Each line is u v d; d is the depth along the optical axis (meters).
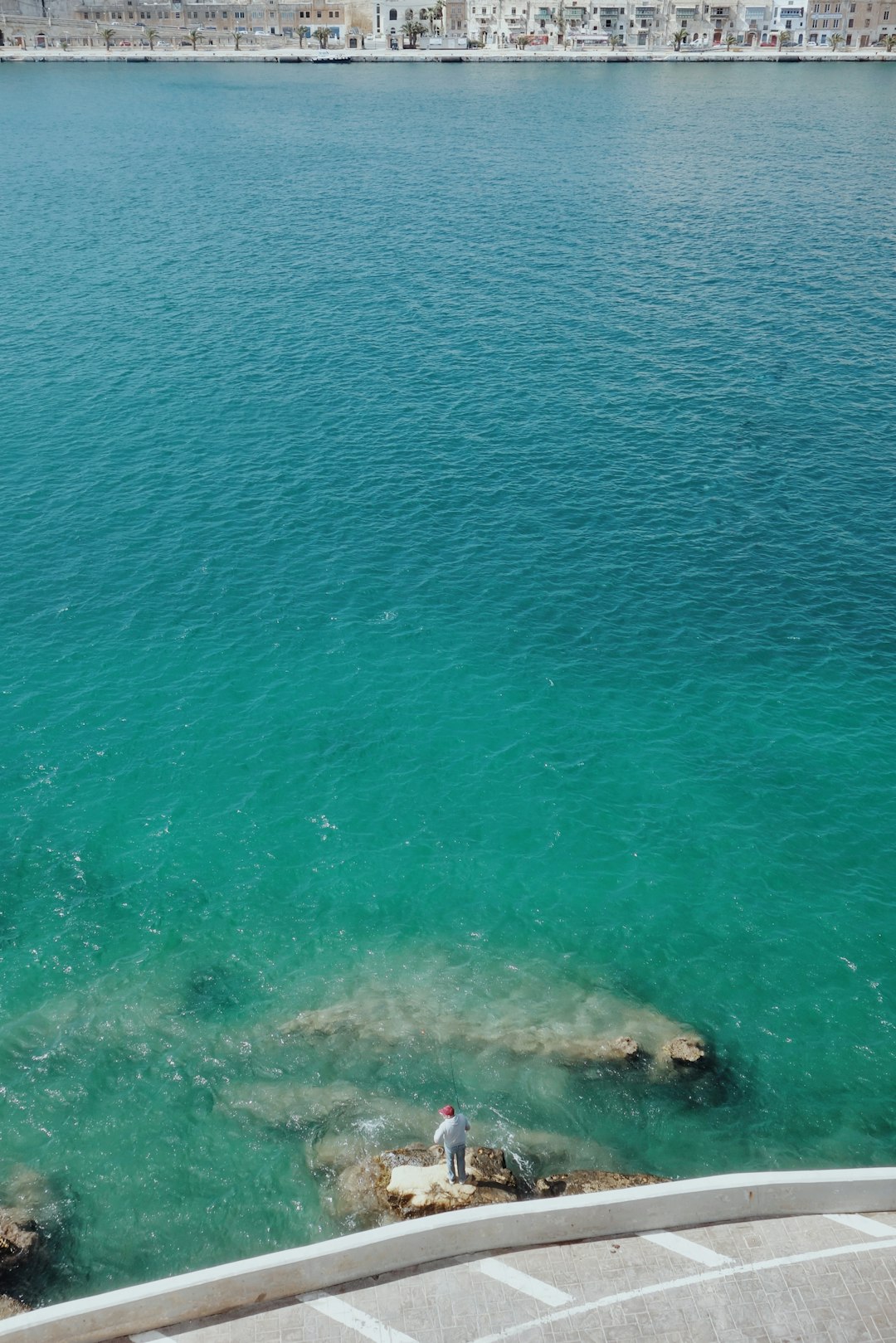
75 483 55.62
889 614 45.34
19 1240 22.02
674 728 38.72
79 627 43.97
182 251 97.88
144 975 29.06
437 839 33.75
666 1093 25.92
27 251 97.00
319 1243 18.56
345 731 38.41
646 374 70.06
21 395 66.12
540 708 39.72
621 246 98.62
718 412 64.19
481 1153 23.50
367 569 48.25
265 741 37.84
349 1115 25.27
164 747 37.47
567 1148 24.55
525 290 87.12
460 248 99.06
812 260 93.06
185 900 31.52
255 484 55.72
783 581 47.59
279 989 28.78
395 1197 22.27
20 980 28.78
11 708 39.19
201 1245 22.39
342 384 68.69
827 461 58.09
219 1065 26.56
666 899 31.64
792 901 31.56
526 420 63.56
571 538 50.91
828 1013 28.16
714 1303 18.25
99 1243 22.41
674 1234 19.64
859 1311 18.14
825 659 42.62
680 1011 28.27
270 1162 24.16
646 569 48.44
